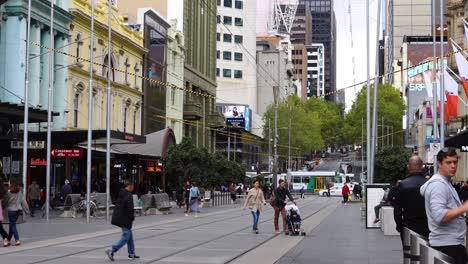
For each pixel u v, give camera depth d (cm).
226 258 1691
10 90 3975
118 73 5591
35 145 4066
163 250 1878
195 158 5028
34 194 3466
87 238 2214
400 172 5500
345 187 6456
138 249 1900
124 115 5778
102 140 4166
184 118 7462
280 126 11275
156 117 6475
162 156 5109
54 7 4312
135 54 5972
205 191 5388
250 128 11256
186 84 7544
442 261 564
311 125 11694
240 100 13288
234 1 13362
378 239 2261
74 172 4706
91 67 3231
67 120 4625
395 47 14275
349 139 11956
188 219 3488
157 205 3978
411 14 14175
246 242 2161
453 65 5206
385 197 2714
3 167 3888
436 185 740
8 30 4003
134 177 5809
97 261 1589
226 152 10225
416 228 952
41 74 4316
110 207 3653
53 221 3084
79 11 4694
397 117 11094
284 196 2538
